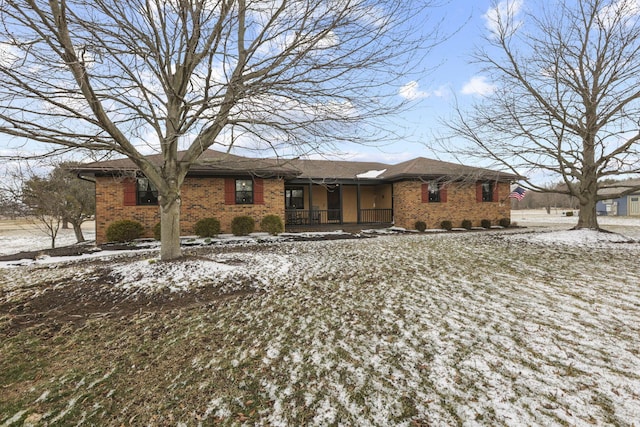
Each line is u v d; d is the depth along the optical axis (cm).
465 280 555
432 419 209
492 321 368
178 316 405
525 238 1102
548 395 230
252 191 1380
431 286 521
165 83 547
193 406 229
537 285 515
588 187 1118
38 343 336
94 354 311
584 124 1044
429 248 927
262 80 488
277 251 917
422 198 1606
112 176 1173
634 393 229
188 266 601
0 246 1328
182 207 1275
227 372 273
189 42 456
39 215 1173
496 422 204
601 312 386
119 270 592
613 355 284
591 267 636
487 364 275
